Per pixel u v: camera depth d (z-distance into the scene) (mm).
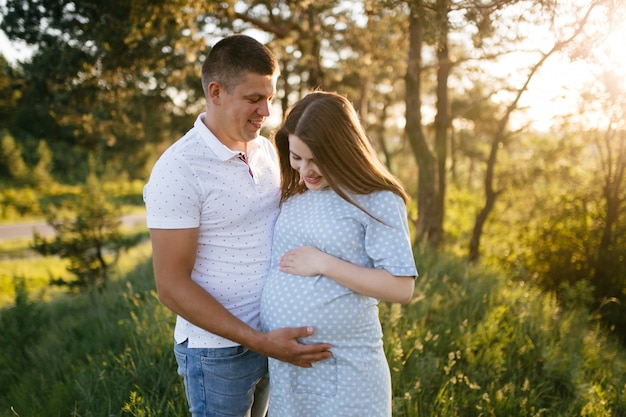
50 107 7500
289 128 1927
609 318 6496
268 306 2070
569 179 9156
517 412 3107
